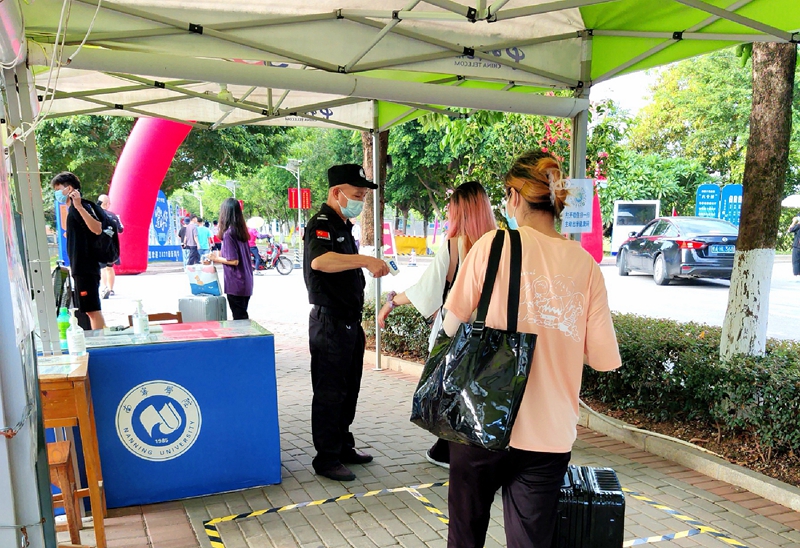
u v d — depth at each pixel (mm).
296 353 7531
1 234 1348
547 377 1772
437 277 3049
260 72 3316
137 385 3207
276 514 3197
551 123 6617
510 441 1743
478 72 3807
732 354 4164
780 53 3943
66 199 5316
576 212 3793
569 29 3936
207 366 3330
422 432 4543
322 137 33781
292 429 4617
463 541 1918
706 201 17469
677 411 4320
